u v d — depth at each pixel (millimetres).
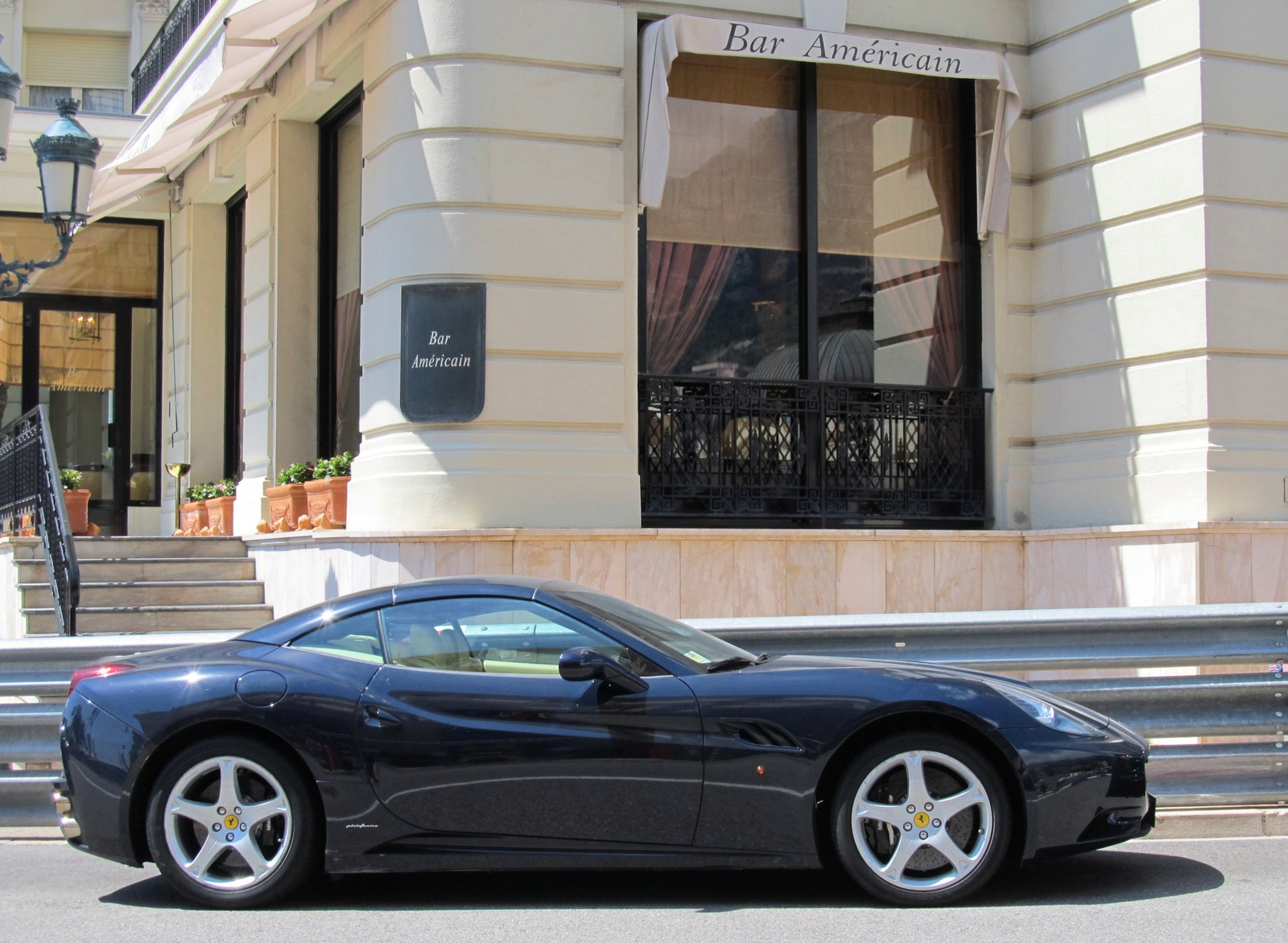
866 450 11617
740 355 11578
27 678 6922
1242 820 6891
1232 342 10609
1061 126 11781
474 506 10188
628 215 10844
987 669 6891
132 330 17984
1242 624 6965
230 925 5246
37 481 11461
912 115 12297
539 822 5391
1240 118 10727
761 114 11820
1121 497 11016
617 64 10789
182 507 16109
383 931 5121
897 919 5176
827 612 10844
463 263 10352
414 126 10523
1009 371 11938
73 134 10445
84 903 5707
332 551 10766
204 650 5840
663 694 5418
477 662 5605
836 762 5453
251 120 14594
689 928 5105
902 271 12148
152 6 18953
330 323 13867
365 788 5430
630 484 10547
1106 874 5973
